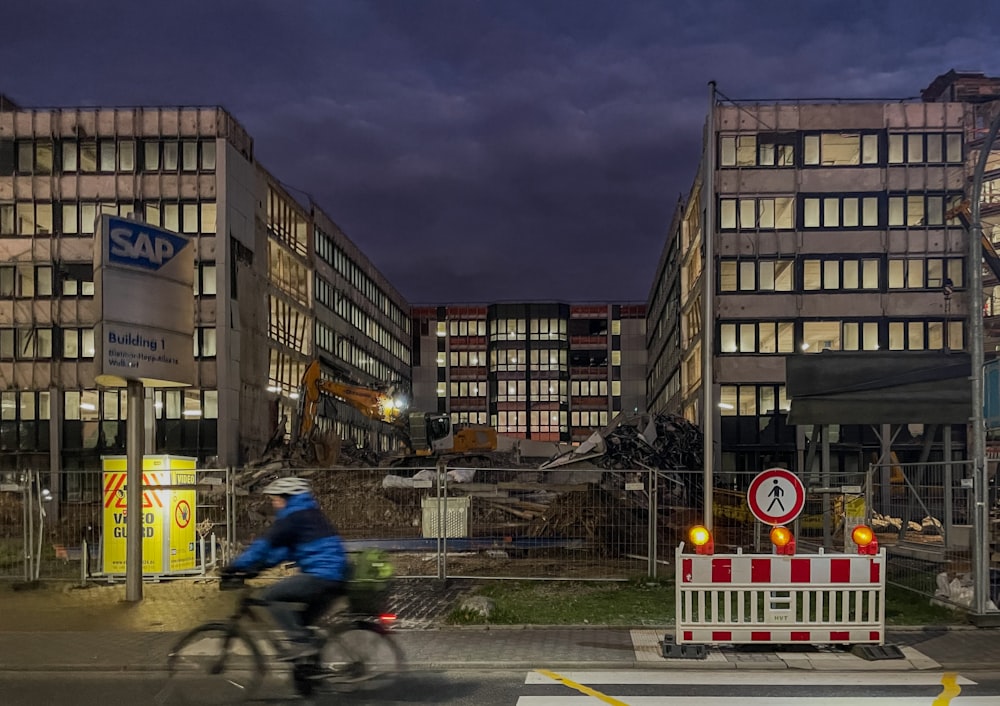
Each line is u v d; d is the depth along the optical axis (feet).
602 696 24.70
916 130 150.30
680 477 91.25
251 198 165.99
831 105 151.94
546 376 326.85
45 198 155.12
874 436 144.97
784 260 150.71
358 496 86.22
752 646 31.22
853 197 150.61
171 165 154.71
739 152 152.25
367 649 24.30
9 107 164.04
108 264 38.65
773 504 31.86
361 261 254.06
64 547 63.62
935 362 71.20
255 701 24.03
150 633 33.65
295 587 23.53
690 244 175.52
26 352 153.99
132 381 40.75
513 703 23.95
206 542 58.13
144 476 48.55
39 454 152.76
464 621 35.14
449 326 336.08
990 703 23.85
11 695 25.18
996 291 184.65
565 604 39.47
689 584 30.30
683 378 188.55
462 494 78.18
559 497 72.59
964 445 141.59
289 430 183.11
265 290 172.45
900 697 24.48
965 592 38.01
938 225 149.38
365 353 257.96
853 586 30.01
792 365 72.79
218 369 150.30
